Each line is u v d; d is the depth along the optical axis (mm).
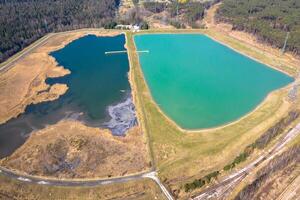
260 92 148000
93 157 106312
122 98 142000
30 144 113125
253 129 119750
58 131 119750
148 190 94688
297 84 154125
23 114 131125
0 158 107375
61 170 101312
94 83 154000
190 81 156750
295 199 92625
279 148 110188
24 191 94562
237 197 91438
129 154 107375
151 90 148625
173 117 128375
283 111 131000
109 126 122375
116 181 96938
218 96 144000
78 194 93500
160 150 109125
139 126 122188
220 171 100625
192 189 93812
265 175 99000
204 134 117812
